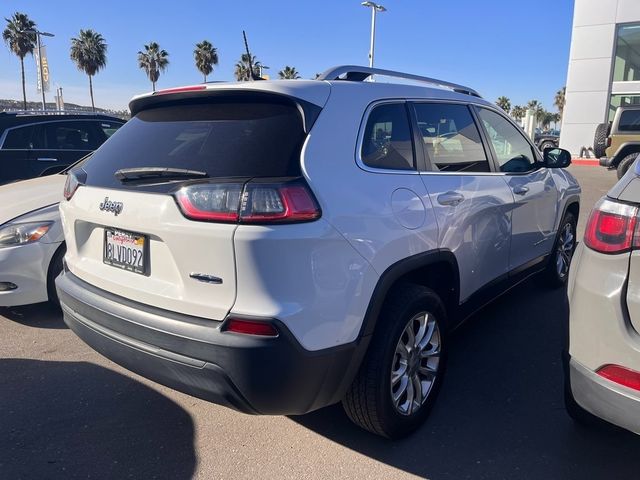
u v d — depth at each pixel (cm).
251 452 267
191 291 222
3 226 409
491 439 275
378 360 247
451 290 310
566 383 258
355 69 293
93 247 273
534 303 470
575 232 523
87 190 269
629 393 200
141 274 242
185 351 219
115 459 262
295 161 222
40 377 343
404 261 256
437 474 249
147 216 231
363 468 254
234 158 226
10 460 260
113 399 318
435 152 303
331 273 220
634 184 213
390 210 250
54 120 754
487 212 333
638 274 202
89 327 259
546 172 439
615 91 2377
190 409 307
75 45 4966
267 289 208
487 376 341
